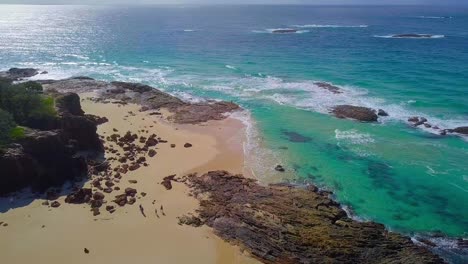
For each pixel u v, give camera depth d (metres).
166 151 39.59
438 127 46.03
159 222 27.73
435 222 29.44
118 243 25.59
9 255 24.20
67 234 26.20
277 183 33.97
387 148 41.06
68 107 42.94
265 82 66.31
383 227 28.11
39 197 30.27
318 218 28.11
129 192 31.12
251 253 25.09
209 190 32.00
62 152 32.94
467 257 25.83
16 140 31.77
